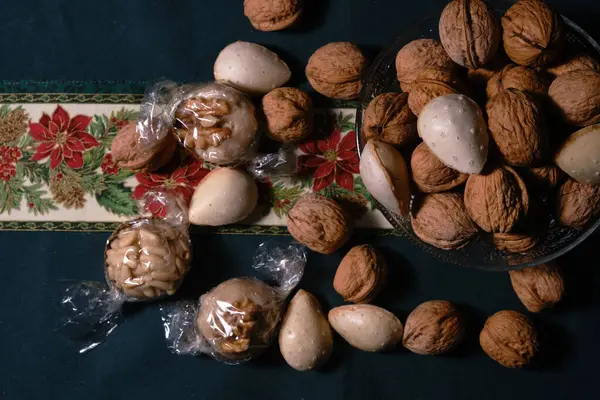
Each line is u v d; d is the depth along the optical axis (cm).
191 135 67
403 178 63
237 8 71
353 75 67
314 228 67
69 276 70
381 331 68
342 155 70
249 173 69
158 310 70
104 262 69
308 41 71
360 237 70
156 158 68
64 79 71
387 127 64
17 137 71
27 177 71
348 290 67
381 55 67
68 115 71
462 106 61
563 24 63
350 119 70
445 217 63
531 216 63
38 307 70
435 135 61
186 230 69
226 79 68
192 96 67
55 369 70
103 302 69
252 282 69
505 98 61
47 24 71
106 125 71
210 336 68
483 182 61
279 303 68
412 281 70
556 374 70
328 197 69
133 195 70
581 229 65
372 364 70
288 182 70
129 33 71
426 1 71
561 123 63
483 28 62
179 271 68
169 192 70
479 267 65
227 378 70
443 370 70
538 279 67
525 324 67
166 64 71
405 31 67
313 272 70
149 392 70
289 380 70
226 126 66
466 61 63
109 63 71
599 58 66
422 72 64
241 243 70
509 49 64
